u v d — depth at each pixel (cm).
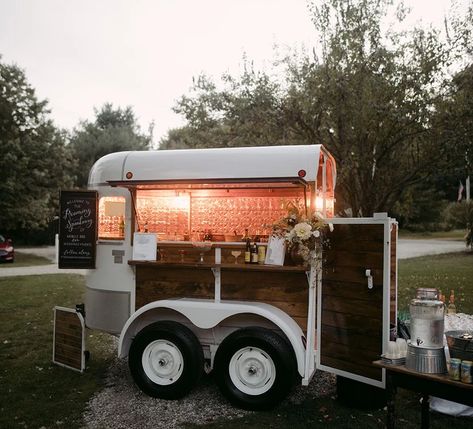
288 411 392
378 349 365
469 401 258
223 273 432
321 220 395
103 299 471
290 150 425
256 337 392
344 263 391
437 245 2481
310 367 394
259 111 941
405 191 1161
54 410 395
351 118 880
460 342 263
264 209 563
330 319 400
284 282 414
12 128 2041
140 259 451
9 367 513
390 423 287
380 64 912
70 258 475
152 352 427
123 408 401
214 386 453
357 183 951
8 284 1134
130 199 465
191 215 585
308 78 927
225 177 427
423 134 901
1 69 2075
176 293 447
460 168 909
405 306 877
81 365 490
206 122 1077
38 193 2108
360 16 912
